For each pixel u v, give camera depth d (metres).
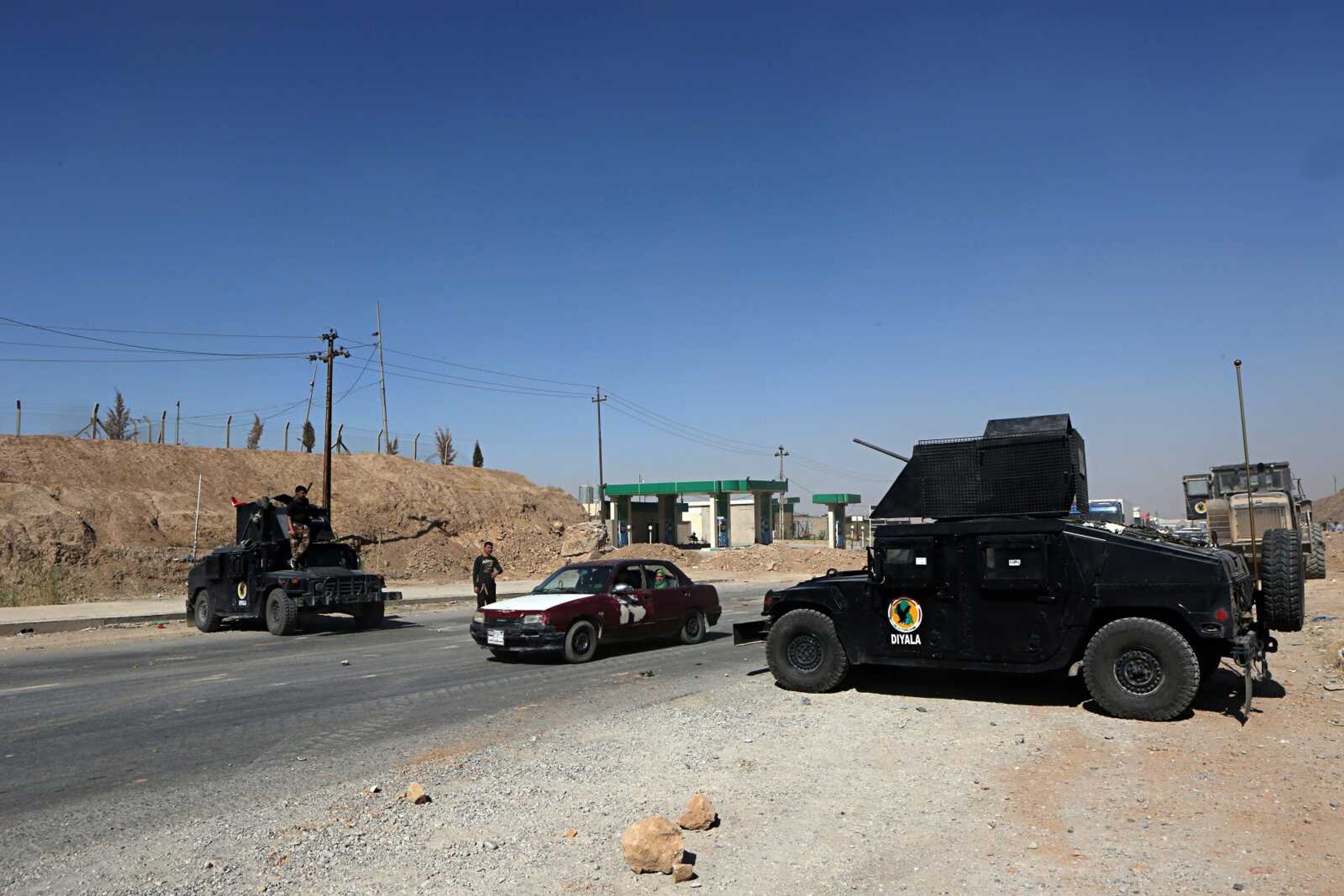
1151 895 4.28
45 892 4.44
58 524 29.22
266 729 8.36
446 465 54.62
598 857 4.85
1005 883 4.45
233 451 43.25
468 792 6.09
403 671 12.25
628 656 13.61
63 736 8.14
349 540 36.88
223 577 18.70
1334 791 5.81
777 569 45.22
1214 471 25.14
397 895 4.35
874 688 10.03
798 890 4.40
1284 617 10.00
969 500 9.33
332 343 33.16
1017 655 8.74
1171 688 7.95
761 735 7.67
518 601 13.31
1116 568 8.36
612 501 61.81
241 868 4.73
